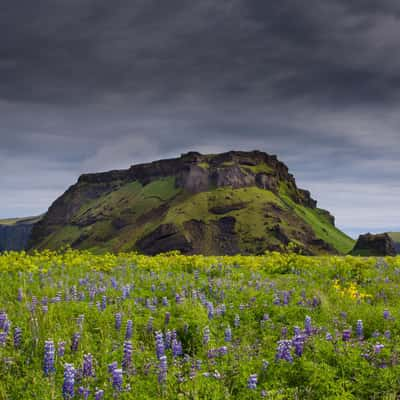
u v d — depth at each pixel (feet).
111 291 39.50
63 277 48.14
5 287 41.22
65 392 18.33
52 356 20.57
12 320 28.22
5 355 22.86
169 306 34.12
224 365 22.36
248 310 32.94
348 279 48.62
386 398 18.94
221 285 42.83
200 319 29.19
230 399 19.08
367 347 23.40
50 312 29.63
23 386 20.31
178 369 21.93
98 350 24.97
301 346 22.77
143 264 61.21
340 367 21.54
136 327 28.89
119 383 18.95
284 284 44.57
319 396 19.49
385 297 39.01
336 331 26.71
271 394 18.95
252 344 26.48
